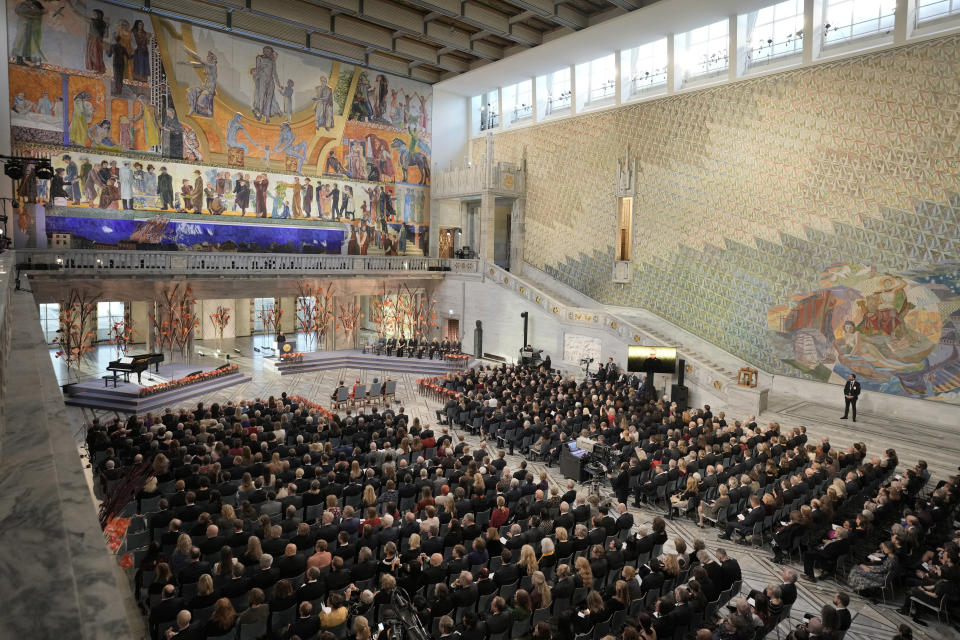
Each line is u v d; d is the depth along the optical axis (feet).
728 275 82.38
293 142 100.07
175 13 83.87
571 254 104.63
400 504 39.70
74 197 80.33
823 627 24.97
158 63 86.07
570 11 88.17
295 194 100.94
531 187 111.55
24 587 4.16
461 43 99.30
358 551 32.04
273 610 26.22
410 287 111.45
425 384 83.20
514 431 58.70
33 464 7.11
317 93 102.12
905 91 65.00
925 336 64.80
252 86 95.04
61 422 9.37
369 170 109.70
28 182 76.48
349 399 74.02
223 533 32.96
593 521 35.99
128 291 80.79
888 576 33.60
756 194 78.74
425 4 83.92
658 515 46.11
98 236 82.58
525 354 93.50
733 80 80.38
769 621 28.09
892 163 66.39
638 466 47.01
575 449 52.49
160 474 38.70
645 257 92.84
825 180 71.97
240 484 39.58
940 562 32.63
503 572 29.94
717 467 45.16
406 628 25.02
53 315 97.55
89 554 4.84
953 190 62.08
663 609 26.40
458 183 112.57
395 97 112.37
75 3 78.74
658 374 79.10
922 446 57.67
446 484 38.73
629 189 93.97
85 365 88.02
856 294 70.03
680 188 87.66
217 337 119.34
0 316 11.34
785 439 49.80
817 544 37.52
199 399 76.13
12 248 69.82
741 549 40.75
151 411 69.15
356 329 108.47
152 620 25.11
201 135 90.63
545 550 31.71
